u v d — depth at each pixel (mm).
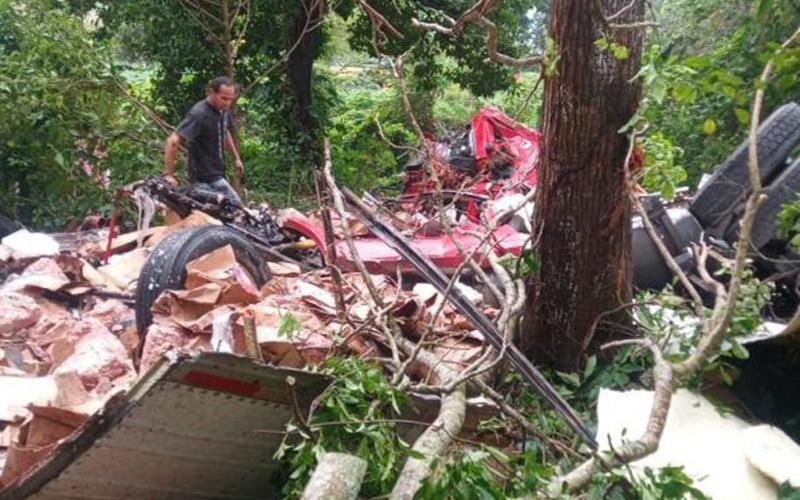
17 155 8719
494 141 8562
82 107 8969
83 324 4531
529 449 3535
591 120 4426
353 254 4277
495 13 13047
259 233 6109
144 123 9391
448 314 4801
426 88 14023
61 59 8945
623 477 3227
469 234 6020
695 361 3346
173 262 4566
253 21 12125
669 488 3182
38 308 4883
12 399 3895
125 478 3162
